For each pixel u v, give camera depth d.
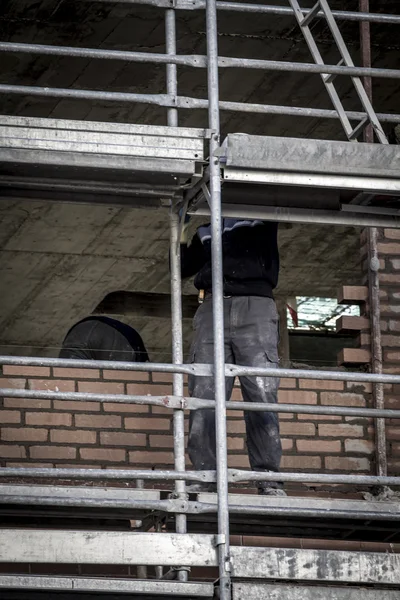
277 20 24.91
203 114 27.56
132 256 31.52
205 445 17.62
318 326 34.56
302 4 24.72
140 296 33.34
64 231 30.27
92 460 19.64
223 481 15.57
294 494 19.73
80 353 21.33
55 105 27.12
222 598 15.18
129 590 15.17
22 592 15.34
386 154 16.77
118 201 17.91
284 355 33.38
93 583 15.12
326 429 20.23
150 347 35.44
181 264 18.69
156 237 30.67
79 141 16.41
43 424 19.64
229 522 17.53
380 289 20.84
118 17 24.44
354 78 17.62
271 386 17.95
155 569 19.08
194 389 17.91
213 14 17.23
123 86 26.62
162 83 26.53
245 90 27.11
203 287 18.52
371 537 18.84
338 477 15.95
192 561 15.38
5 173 16.92
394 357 20.59
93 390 20.03
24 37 25.12
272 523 17.62
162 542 15.44
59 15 24.38
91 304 33.28
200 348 18.16
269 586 15.43
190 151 16.58
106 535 15.38
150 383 20.20
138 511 16.91
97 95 16.69
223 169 16.52
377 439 20.12
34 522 18.12
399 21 18.00
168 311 33.34
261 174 16.55
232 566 15.41
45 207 29.12
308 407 16.02
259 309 18.16
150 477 15.60
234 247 18.30
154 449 19.86
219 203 16.34
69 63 25.73
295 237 31.20
